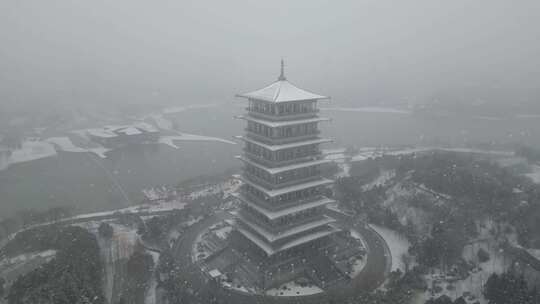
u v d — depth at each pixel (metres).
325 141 117.06
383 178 186.00
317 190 122.81
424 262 121.31
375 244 136.50
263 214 116.31
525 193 153.12
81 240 126.81
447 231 130.88
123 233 145.12
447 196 155.12
